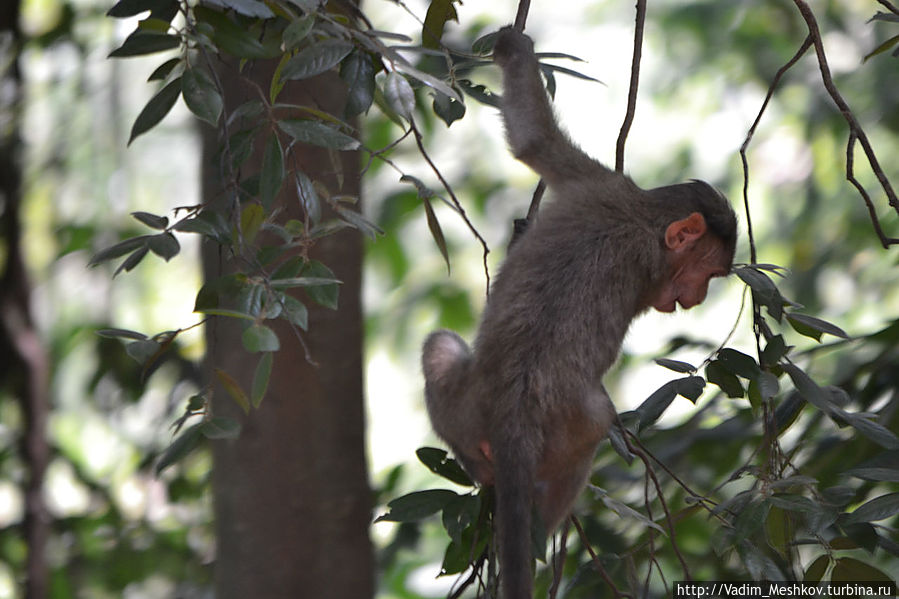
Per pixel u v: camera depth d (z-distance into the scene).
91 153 15.83
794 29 19.66
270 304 6.18
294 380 8.31
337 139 6.50
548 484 8.31
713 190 9.28
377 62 7.11
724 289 19.12
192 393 13.27
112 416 14.05
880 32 18.83
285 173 6.61
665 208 8.89
